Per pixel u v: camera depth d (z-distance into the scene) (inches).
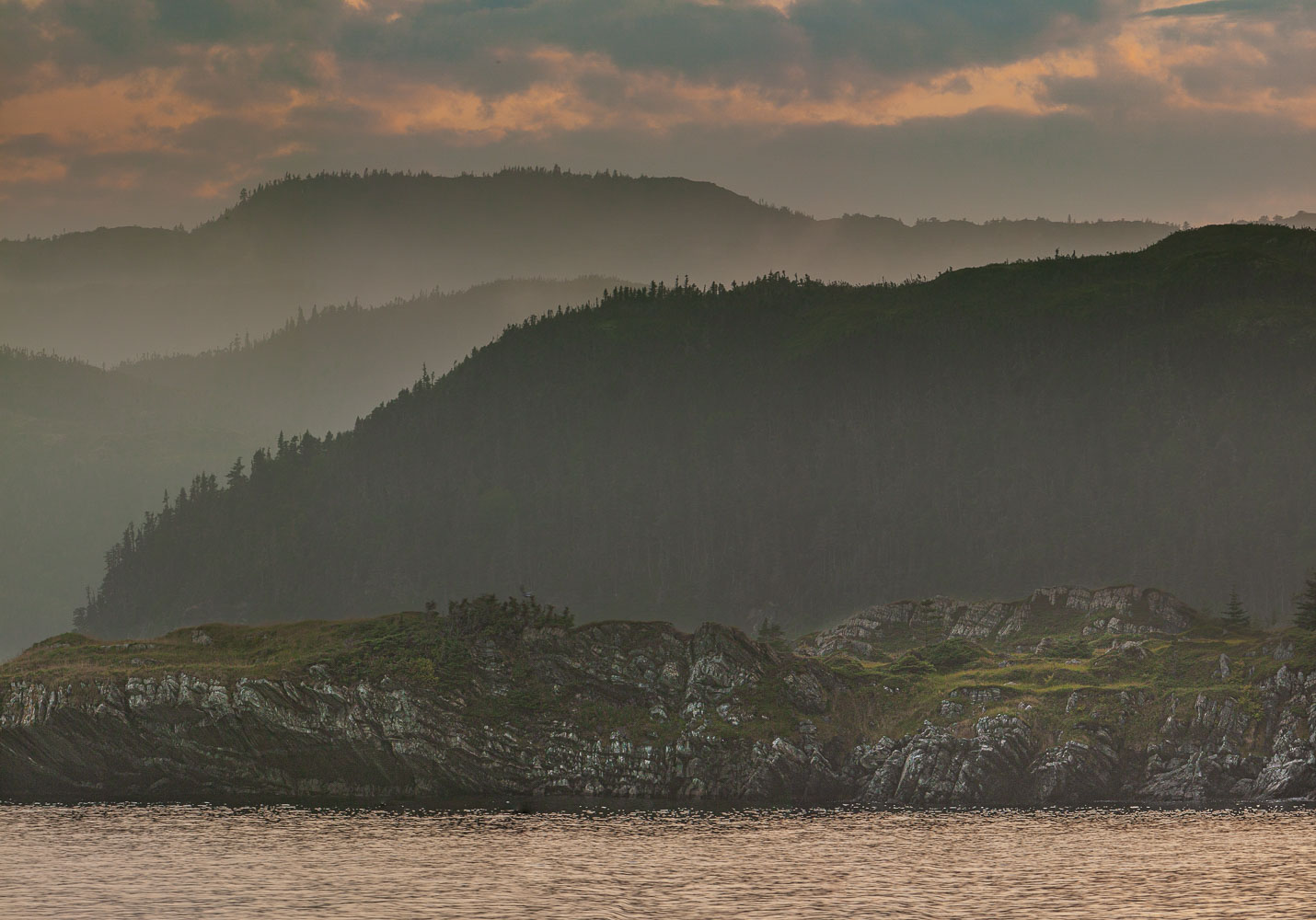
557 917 7573.8
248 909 7711.6
